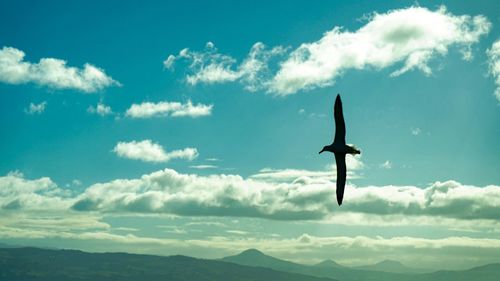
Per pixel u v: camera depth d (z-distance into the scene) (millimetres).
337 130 44938
